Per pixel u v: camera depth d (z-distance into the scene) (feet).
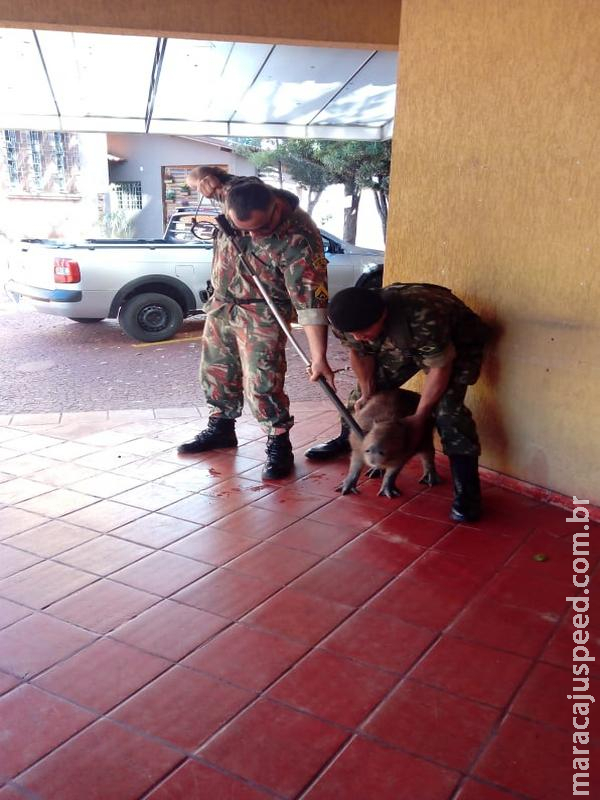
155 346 29.53
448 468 14.21
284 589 9.72
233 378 14.56
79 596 9.56
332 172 51.75
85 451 15.07
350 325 10.57
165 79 26.45
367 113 32.24
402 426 11.64
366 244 66.59
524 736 7.06
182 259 30.01
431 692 7.69
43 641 8.58
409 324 10.86
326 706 7.48
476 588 9.73
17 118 31.45
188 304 30.63
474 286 13.07
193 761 6.75
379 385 13.07
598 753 6.84
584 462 11.82
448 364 11.14
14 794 6.38
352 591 9.67
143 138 64.34
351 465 12.85
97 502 12.51
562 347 11.77
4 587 9.76
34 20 18.06
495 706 7.48
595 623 8.94
